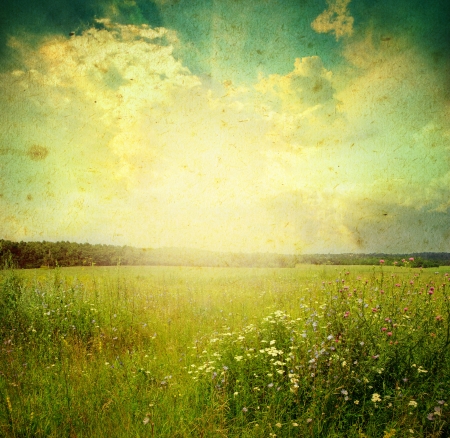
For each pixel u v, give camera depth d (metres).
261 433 2.16
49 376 2.98
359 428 2.19
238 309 4.85
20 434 2.28
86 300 4.80
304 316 3.44
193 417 2.39
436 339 2.78
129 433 2.26
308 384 2.47
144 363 3.32
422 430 2.13
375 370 2.47
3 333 3.96
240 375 2.67
